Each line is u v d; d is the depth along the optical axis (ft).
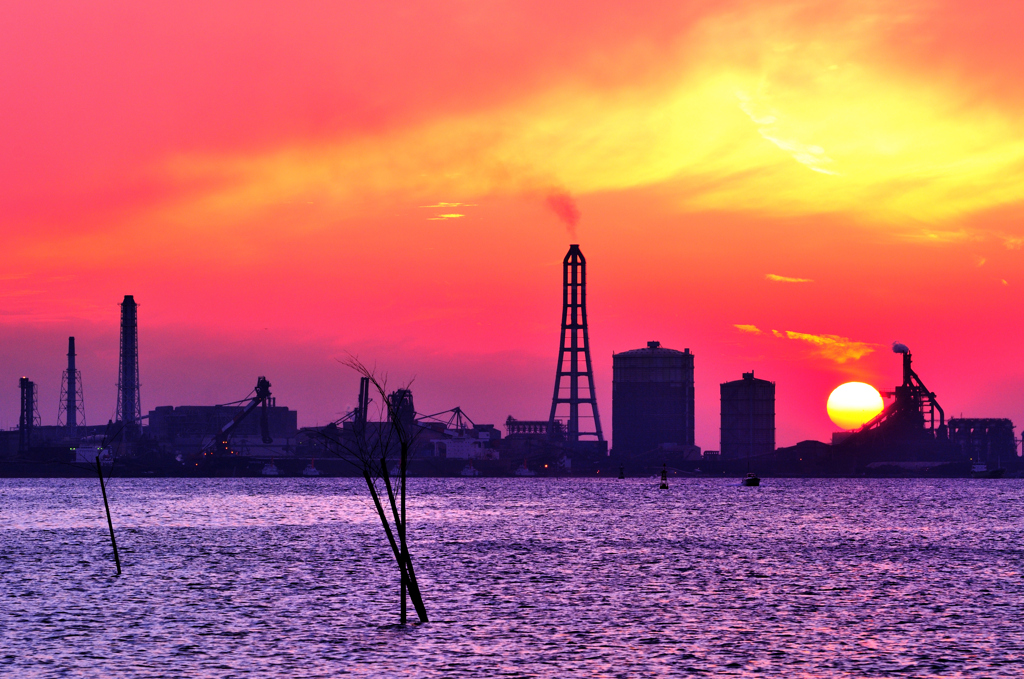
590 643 255.91
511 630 272.31
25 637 261.24
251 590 347.15
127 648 247.70
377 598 328.70
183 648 247.70
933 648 250.98
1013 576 393.50
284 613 298.15
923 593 343.46
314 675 221.87
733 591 348.18
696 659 238.89
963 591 348.79
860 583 370.73
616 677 222.07
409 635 263.90
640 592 344.90
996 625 281.95
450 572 404.16
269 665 230.48
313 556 472.85
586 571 409.08
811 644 256.11
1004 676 222.89
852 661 237.04
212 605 312.50
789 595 338.75
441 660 236.02
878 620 289.53
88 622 282.36
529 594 339.16
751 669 229.45
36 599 324.39
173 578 380.78
